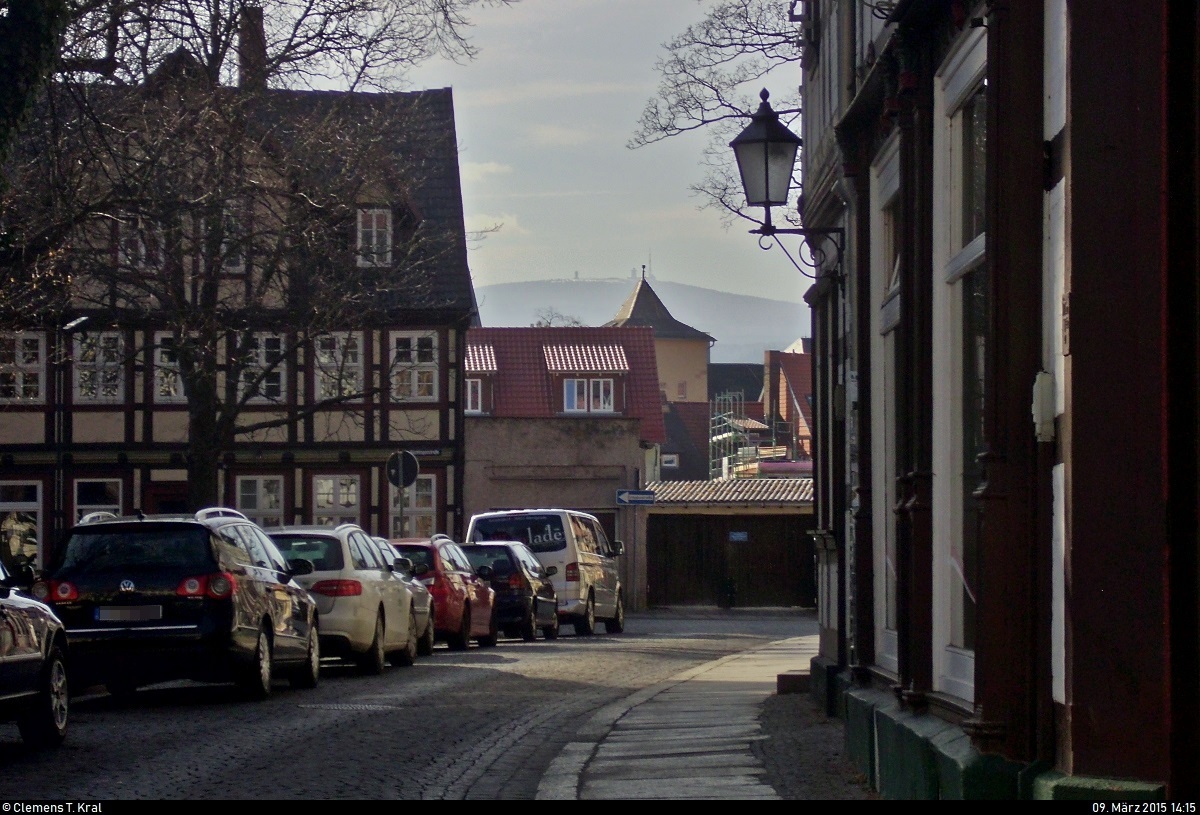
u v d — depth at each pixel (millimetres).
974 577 9273
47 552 47719
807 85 19375
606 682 21031
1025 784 7277
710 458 94812
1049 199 7469
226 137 27859
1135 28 6844
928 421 10086
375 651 21656
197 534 16875
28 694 12500
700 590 52969
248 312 32500
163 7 24266
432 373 49344
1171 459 6746
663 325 135000
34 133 22156
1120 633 6766
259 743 13531
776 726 14773
